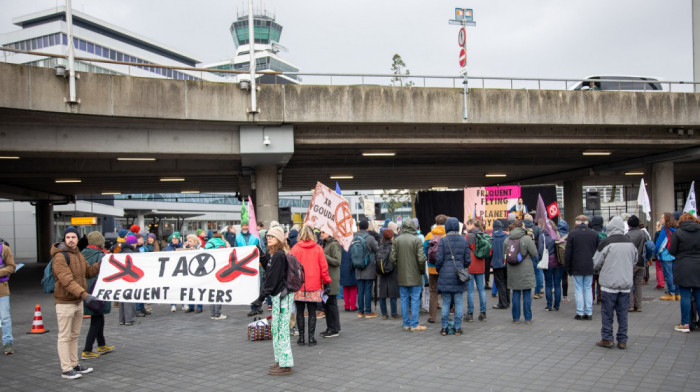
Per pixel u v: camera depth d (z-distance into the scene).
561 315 11.08
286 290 6.89
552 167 30.64
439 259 9.09
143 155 18.38
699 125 20.97
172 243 13.98
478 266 10.41
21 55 67.50
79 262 7.30
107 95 16.08
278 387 6.37
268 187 21.73
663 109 20.55
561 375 6.58
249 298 8.38
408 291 9.77
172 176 27.67
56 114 15.88
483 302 10.47
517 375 6.61
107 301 8.34
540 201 13.20
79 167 22.38
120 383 6.73
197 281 8.51
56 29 66.88
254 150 18.33
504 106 19.36
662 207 26.33
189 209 70.94
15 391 6.48
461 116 19.03
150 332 10.25
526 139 20.86
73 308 7.06
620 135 21.62
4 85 14.80
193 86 17.08
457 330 9.23
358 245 11.05
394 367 7.14
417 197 24.97
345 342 8.81
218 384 6.57
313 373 6.95
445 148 22.27
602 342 8.05
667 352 7.69
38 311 10.47
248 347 8.70
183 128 18.12
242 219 12.13
